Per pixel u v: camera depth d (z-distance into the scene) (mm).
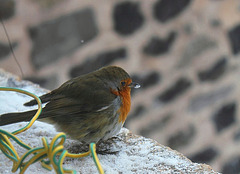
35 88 7188
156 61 11516
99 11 10680
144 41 11297
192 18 11867
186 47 11883
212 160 12656
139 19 11109
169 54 11680
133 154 5500
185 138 12234
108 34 10852
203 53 12117
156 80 11648
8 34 10211
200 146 12531
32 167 4855
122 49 11070
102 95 5824
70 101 5820
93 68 10883
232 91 12656
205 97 12344
